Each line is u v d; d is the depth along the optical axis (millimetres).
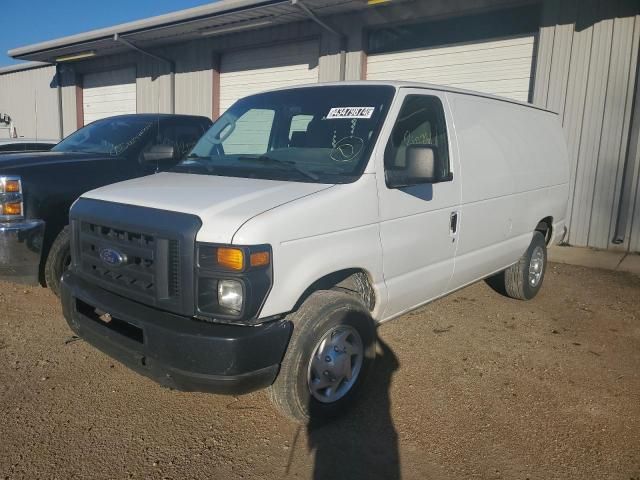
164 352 2926
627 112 8266
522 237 5602
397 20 10250
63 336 4730
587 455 3248
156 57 14125
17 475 2885
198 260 2910
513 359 4582
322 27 11227
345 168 3598
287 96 4398
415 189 3906
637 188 8344
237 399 3791
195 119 6770
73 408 3584
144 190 3494
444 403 3799
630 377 4312
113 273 3357
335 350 3379
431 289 4301
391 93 3924
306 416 3307
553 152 6164
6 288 5965
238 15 10883
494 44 9492
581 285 6918
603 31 8281
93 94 17250
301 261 3100
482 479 3006
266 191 3275
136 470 2975
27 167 5016
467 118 4648
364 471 3039
